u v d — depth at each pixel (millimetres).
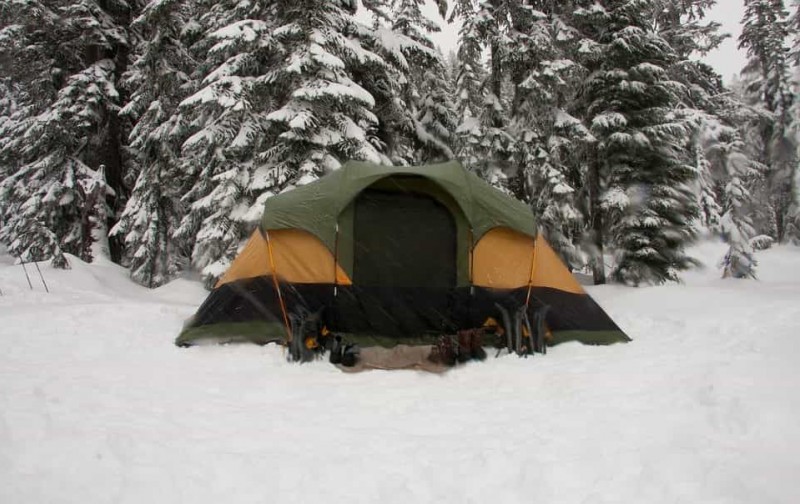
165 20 14203
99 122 15953
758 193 25922
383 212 7336
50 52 16172
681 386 4867
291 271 7141
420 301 7254
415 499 3033
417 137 15375
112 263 15898
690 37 18031
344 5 13438
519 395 4988
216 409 4578
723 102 21516
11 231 18250
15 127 16953
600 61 14117
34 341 6930
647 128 13570
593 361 6180
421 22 15547
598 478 3229
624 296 11531
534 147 14094
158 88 14836
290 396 4992
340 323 7109
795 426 3809
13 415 4164
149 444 3723
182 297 13289
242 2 12062
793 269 21938
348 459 3527
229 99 10891
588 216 15695
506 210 7434
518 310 6859
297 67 10633
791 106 26406
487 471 3357
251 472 3328
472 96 14711
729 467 3314
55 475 3244
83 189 15711
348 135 11367
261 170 11570
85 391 4918
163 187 15156
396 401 4844
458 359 6238
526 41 13766
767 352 5875
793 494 2988
